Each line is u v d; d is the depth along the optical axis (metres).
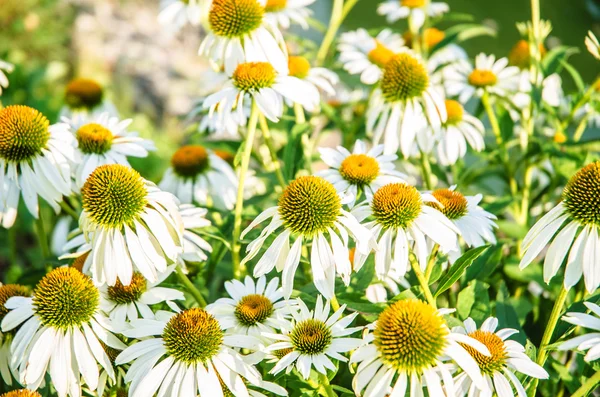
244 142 0.84
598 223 0.73
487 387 0.71
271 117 0.82
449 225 0.76
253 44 0.85
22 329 0.75
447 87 1.01
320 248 0.75
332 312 0.79
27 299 0.76
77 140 0.86
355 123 0.97
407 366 0.70
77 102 1.05
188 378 0.72
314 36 1.99
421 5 1.11
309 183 0.75
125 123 0.90
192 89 2.01
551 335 0.76
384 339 0.70
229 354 0.73
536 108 0.96
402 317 0.70
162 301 0.79
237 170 1.00
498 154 0.97
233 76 0.84
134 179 0.76
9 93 1.49
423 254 0.75
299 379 0.76
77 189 0.86
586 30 2.15
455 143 0.94
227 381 0.72
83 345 0.75
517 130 1.05
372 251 0.82
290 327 0.75
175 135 1.78
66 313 0.74
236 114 0.84
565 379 0.82
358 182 0.83
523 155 0.99
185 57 2.22
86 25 2.24
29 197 0.82
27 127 0.82
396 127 0.89
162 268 0.76
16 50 1.93
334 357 0.73
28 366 0.74
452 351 0.70
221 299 0.79
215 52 0.86
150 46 2.22
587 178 0.73
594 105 0.95
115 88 1.95
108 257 0.76
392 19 1.13
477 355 0.72
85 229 0.77
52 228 1.24
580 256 0.73
